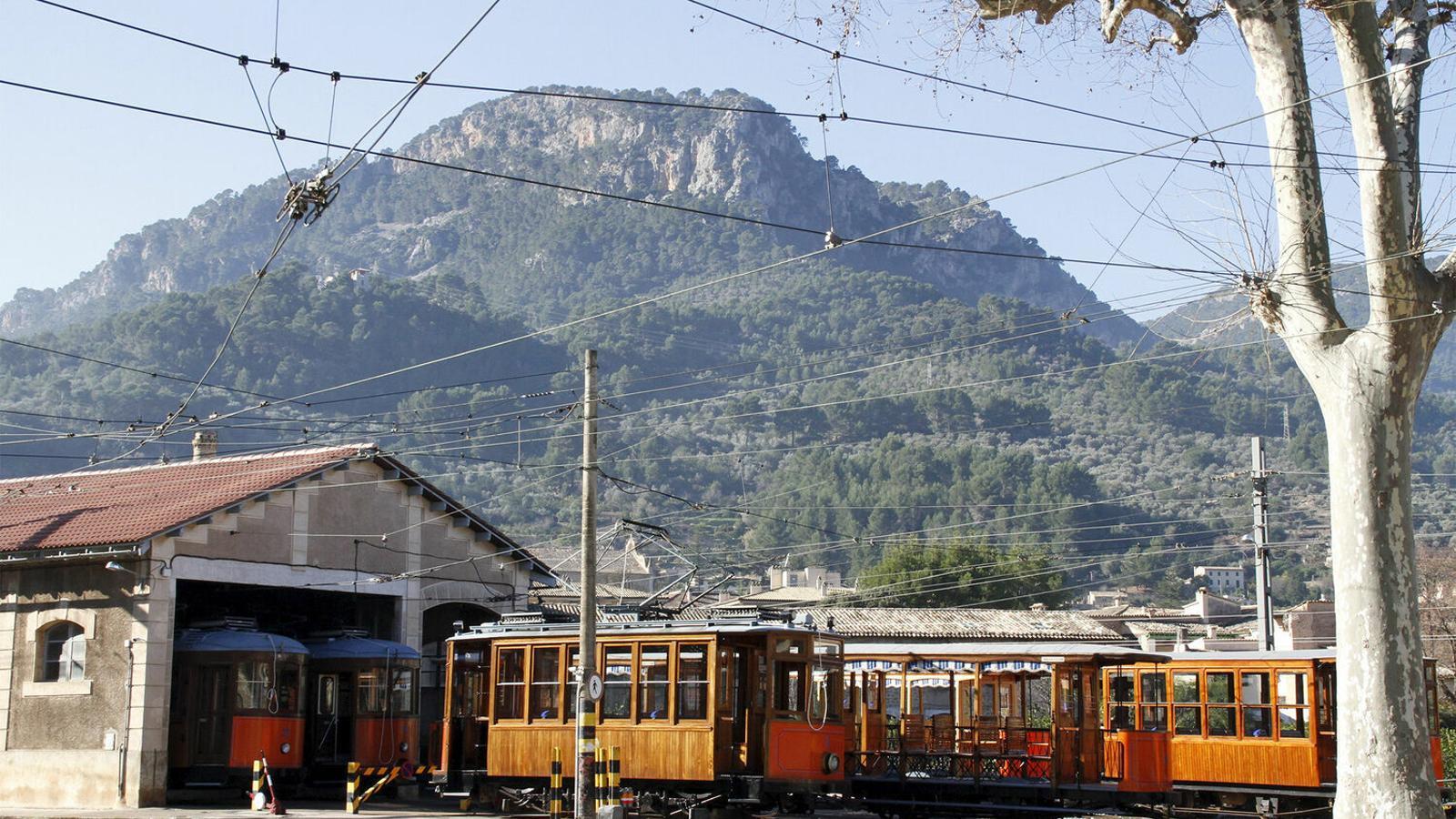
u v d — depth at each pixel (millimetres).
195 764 30672
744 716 25719
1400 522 17641
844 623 52281
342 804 31406
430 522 36656
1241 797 29625
